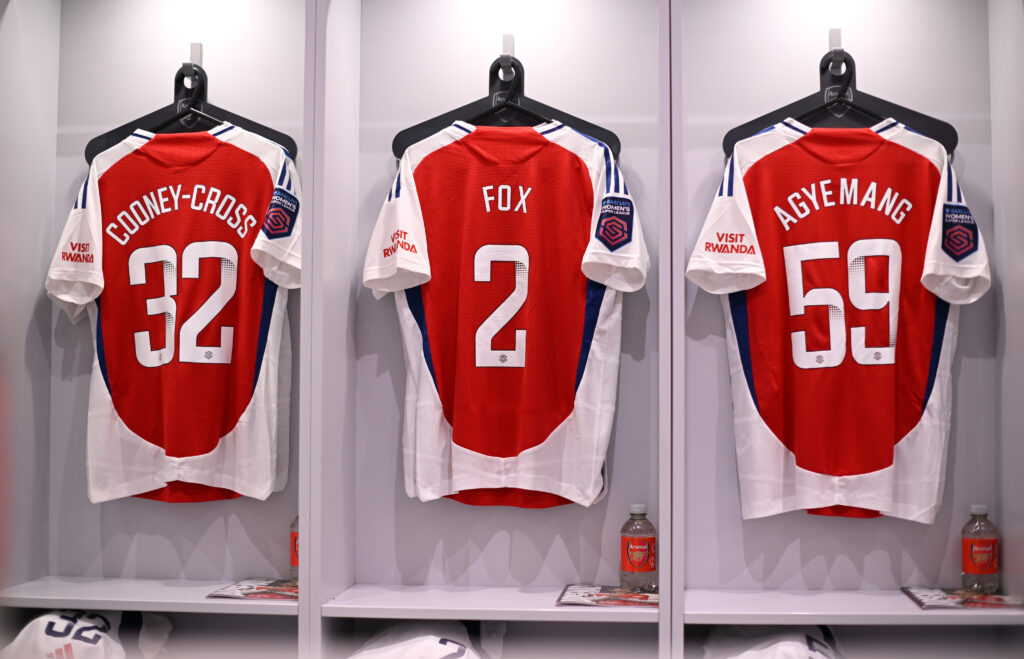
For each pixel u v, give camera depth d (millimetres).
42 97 2154
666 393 1788
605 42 2133
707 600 1902
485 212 1987
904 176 1941
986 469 2010
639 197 2107
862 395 1906
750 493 1924
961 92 2064
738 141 1993
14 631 1997
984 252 1878
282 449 2070
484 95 2162
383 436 2115
